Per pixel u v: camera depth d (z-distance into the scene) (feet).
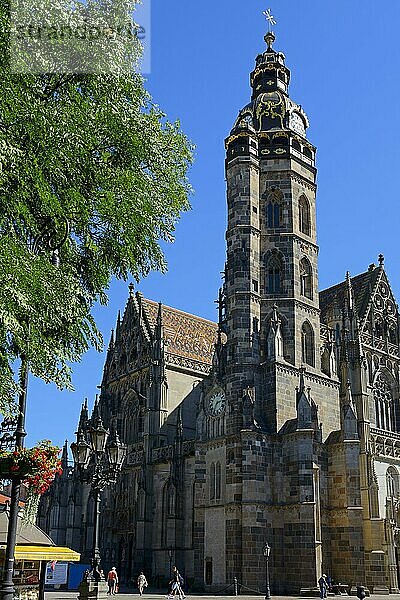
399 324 312.09
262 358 255.91
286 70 306.96
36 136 77.46
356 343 269.03
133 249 102.01
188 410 328.29
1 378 72.43
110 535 317.83
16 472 84.84
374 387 289.74
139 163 102.53
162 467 300.40
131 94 99.35
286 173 279.69
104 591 135.03
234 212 271.90
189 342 352.69
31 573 147.43
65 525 344.49
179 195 108.37
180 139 110.32
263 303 263.49
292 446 236.02
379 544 235.40
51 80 86.94
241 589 220.43
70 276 84.58
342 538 236.63
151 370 319.47
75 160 85.81
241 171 275.39
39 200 82.33
